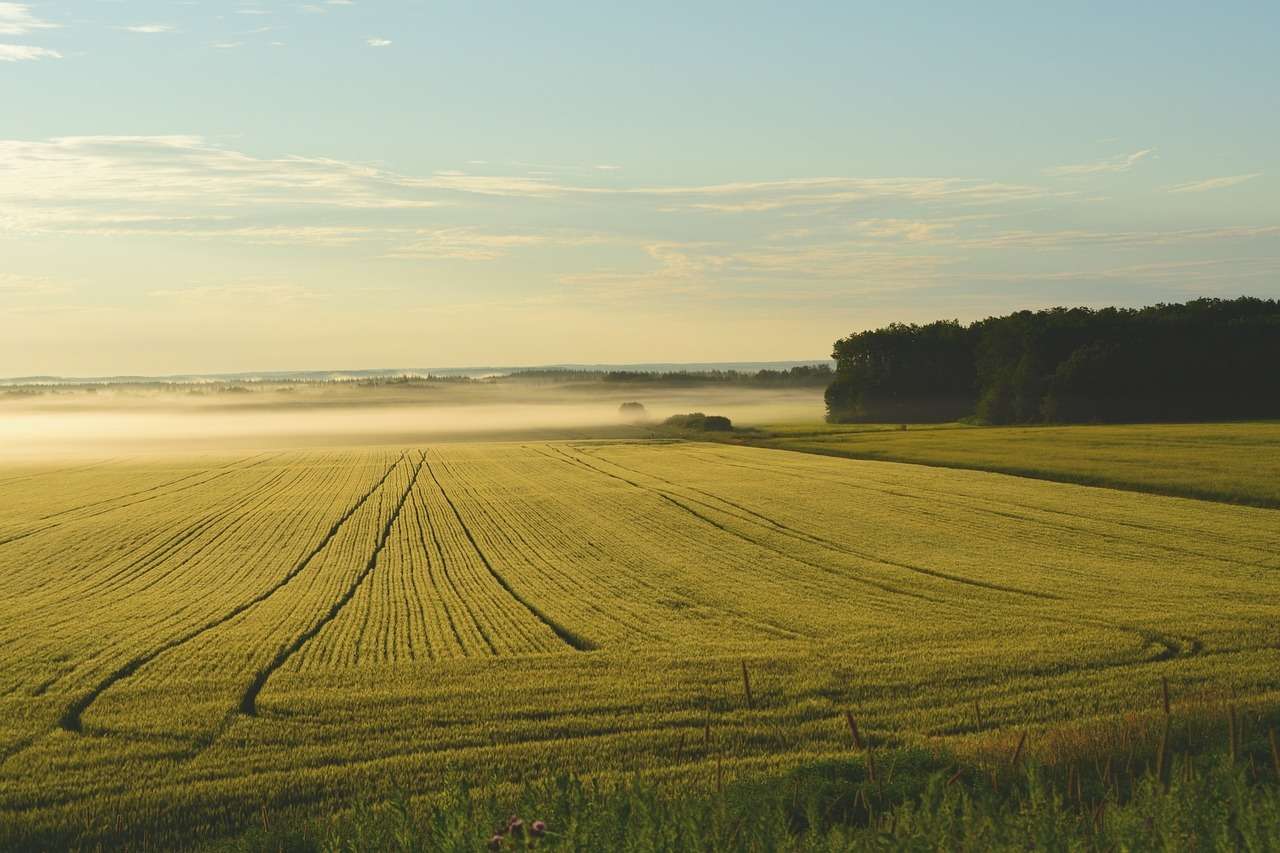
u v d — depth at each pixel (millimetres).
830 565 31344
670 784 12844
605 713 16828
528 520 42906
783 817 10078
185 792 13617
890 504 44531
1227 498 42344
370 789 13570
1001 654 20109
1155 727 13516
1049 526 37500
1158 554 31797
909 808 9625
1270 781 11141
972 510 42031
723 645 21594
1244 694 16359
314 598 27766
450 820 9438
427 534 39688
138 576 31656
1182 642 20844
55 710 17453
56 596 28484
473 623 24328
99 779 14203
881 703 16969
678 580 29516
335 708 17391
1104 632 21859
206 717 16938
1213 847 8742
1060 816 9273
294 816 12727
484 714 16844
